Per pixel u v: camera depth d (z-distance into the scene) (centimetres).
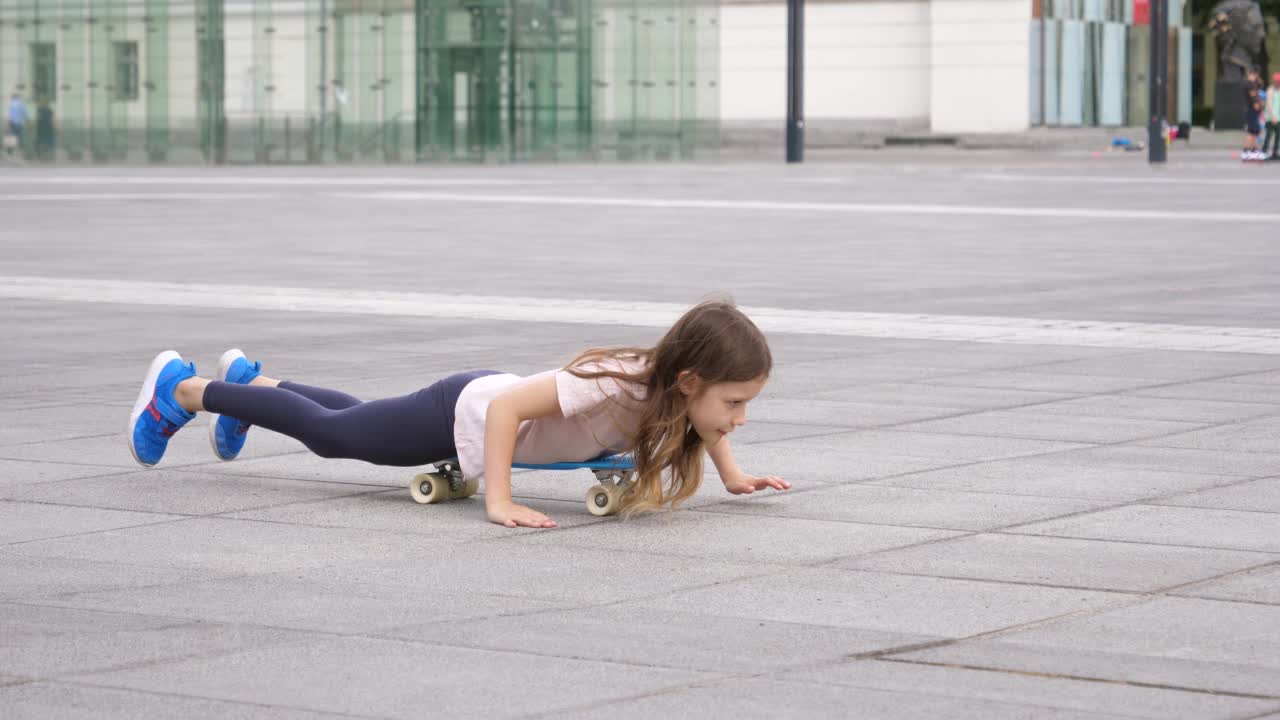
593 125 5166
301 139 5369
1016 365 1021
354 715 385
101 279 1623
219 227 2392
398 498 651
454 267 1745
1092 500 633
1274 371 992
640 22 5144
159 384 685
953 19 6544
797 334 1175
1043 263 1758
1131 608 478
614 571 527
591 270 1703
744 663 425
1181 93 7262
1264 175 3850
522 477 696
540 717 382
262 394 664
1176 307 1341
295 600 490
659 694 399
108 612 477
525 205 2902
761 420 825
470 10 5178
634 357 606
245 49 5394
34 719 383
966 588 502
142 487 668
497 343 1119
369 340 1139
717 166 4841
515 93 5175
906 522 596
